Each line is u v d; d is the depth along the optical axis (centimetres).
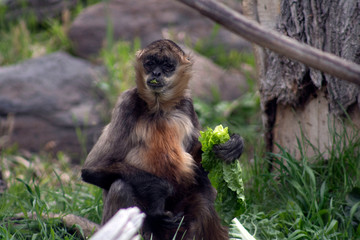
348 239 932
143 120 955
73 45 2239
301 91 1119
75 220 979
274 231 949
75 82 2002
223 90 2006
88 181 930
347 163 1069
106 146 951
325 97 1105
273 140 1218
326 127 1116
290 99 1139
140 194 904
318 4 1049
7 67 2073
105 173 919
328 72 518
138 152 946
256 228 952
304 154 1119
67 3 2480
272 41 509
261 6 1116
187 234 943
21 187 1270
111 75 1992
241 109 1842
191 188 953
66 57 2127
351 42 1024
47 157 1794
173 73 986
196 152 973
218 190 888
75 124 1883
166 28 2280
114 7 2323
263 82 1180
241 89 2003
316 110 1125
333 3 1035
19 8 2455
